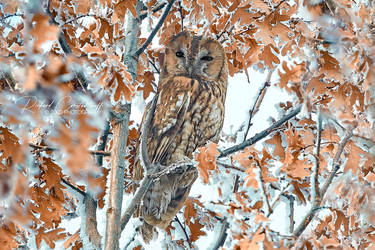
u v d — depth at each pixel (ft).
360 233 20.79
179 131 34.53
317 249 16.96
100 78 16.19
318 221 20.92
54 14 21.12
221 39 31.45
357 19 18.58
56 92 10.16
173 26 29.53
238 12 22.22
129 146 29.27
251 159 18.45
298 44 19.38
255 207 15.71
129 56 23.52
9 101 11.39
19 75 10.34
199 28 30.58
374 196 19.31
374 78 18.34
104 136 22.48
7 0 16.16
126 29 24.36
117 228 19.53
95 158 22.77
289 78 17.90
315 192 17.70
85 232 21.21
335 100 19.02
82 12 21.18
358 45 18.39
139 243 26.23
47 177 19.47
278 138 23.66
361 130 18.99
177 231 27.73
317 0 19.61
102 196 21.90
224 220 18.76
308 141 22.85
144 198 29.48
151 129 34.19
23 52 12.50
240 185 20.56
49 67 9.77
